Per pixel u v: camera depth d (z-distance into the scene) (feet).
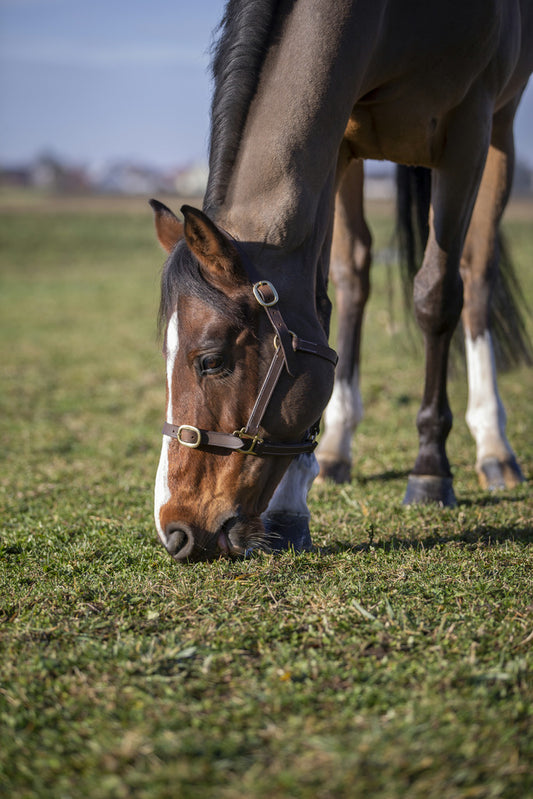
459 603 7.36
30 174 335.88
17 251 77.20
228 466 7.74
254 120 8.20
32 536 9.89
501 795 4.66
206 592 7.73
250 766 4.90
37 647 6.68
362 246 13.47
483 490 12.53
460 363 14.65
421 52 9.31
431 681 5.83
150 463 15.08
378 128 9.96
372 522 10.43
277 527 9.14
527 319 29.14
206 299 7.48
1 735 5.39
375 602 7.41
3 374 26.45
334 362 8.34
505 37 10.16
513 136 12.87
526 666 6.12
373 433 17.04
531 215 93.25
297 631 6.92
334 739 5.03
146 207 142.51
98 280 58.49
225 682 6.02
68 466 14.93
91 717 5.53
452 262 10.80
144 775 4.78
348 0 8.43
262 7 8.32
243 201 8.06
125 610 7.37
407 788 4.66
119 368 27.27
